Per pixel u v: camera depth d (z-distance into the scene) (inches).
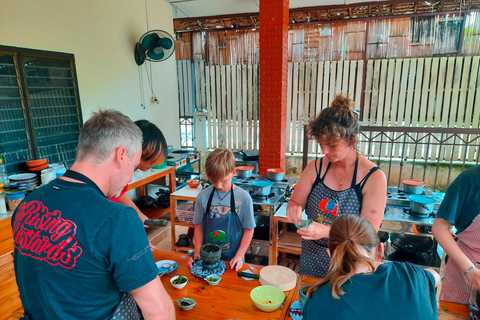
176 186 176.2
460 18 193.9
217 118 252.8
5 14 110.0
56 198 33.6
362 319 33.7
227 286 58.5
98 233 32.1
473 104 200.2
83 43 142.9
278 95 169.3
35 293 34.0
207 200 78.8
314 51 223.8
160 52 171.9
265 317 49.6
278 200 102.9
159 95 203.5
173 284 57.5
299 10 210.2
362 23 211.2
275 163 177.5
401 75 209.2
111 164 35.9
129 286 33.9
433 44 202.2
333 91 223.1
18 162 118.0
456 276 62.5
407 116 213.0
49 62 127.7
